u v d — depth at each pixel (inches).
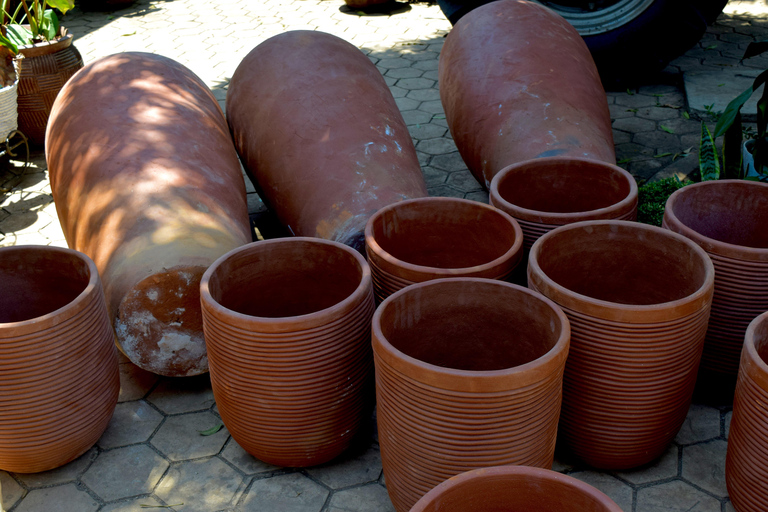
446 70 154.7
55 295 96.3
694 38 205.3
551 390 67.3
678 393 80.4
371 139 117.6
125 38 291.9
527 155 123.0
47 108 183.9
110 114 117.2
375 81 131.7
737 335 91.2
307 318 75.4
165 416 99.5
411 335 77.9
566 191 113.2
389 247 100.2
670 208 95.7
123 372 109.0
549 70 134.0
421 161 176.1
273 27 302.7
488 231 98.5
